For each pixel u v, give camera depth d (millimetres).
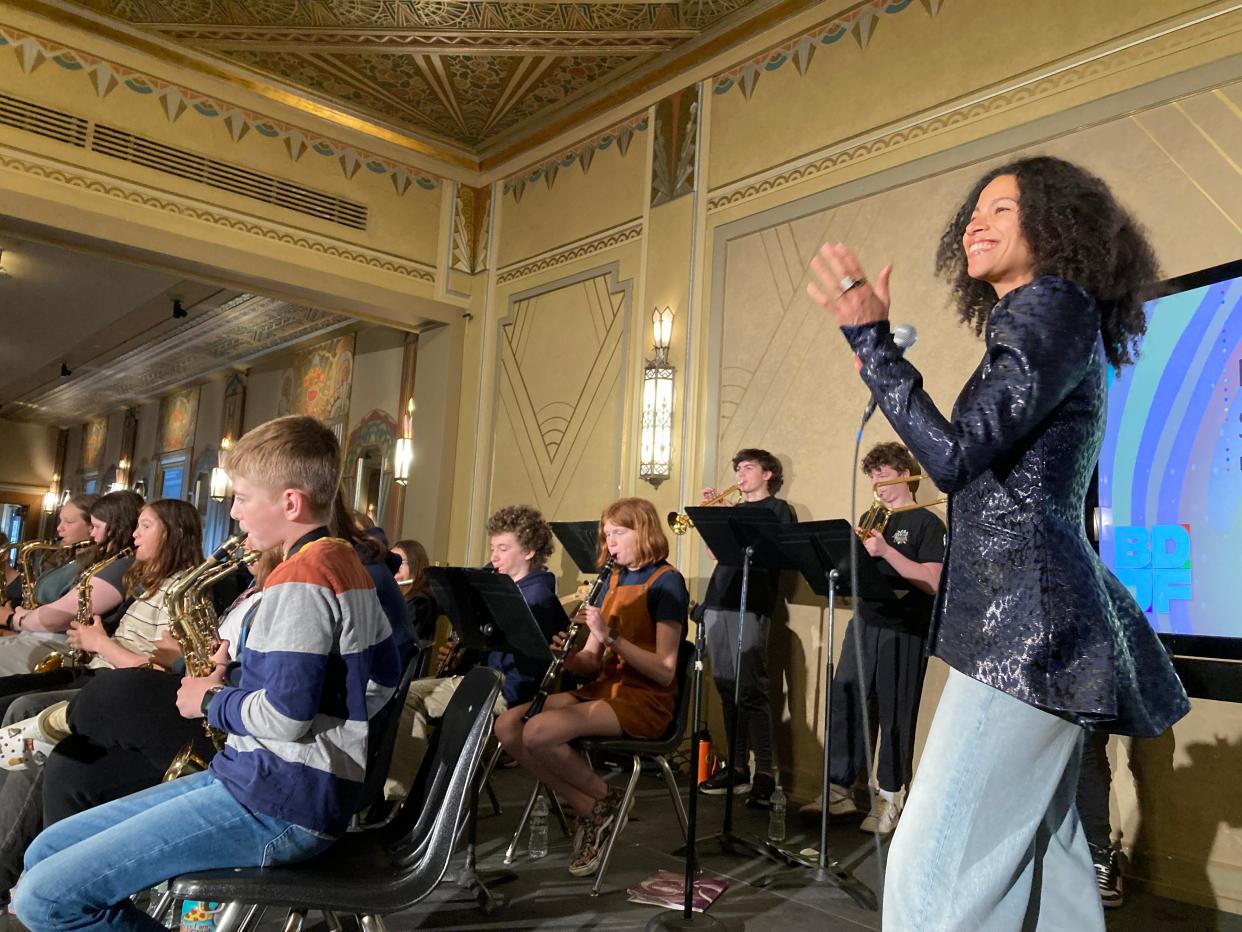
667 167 5574
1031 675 1242
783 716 4367
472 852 2717
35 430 15859
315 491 1698
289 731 1470
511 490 6402
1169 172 3379
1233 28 3271
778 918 2617
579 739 2842
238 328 9391
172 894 1424
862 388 4332
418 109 6402
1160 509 2869
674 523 4121
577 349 6039
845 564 3004
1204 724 3057
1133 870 3154
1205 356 2809
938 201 4141
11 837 2236
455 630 3271
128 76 5617
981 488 1346
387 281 6605
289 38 5609
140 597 2775
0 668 3348
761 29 5090
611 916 2584
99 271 8117
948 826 1298
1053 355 1276
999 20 4020
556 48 5590
